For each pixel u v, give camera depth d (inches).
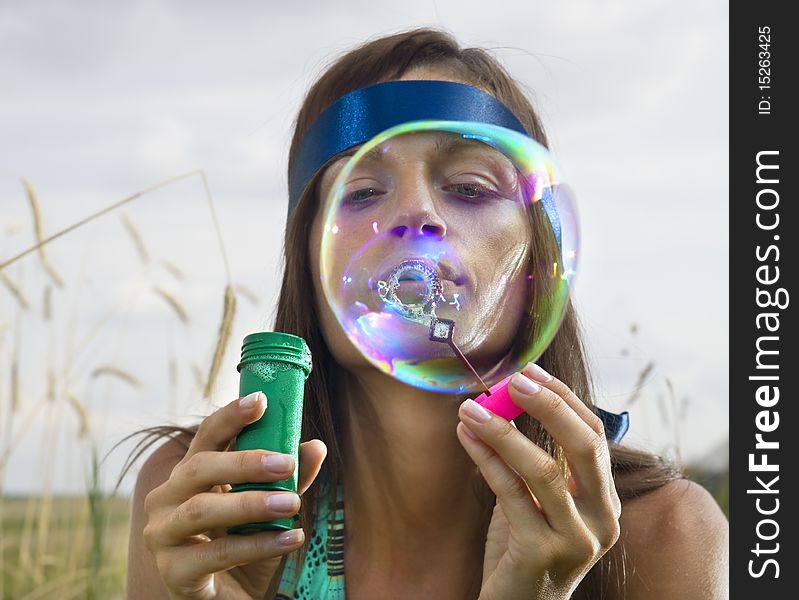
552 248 64.7
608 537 56.1
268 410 52.6
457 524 68.6
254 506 50.3
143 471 75.4
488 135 63.5
